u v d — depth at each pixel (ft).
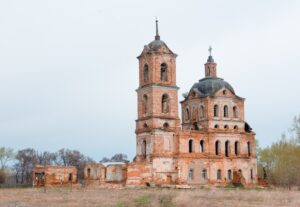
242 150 339.57
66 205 164.86
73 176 338.95
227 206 158.10
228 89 341.21
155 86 314.96
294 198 184.96
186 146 318.45
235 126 340.39
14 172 536.42
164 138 312.29
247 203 169.48
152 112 312.50
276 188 286.25
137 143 322.34
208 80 346.13
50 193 232.94
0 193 238.07
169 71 322.75
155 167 305.73
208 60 353.51
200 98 338.54
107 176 314.35
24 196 211.61
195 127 340.59
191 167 317.22
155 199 174.40
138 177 302.25
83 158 589.73
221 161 328.90
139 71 329.52
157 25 332.39
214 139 329.72
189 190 249.14
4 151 451.94
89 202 175.22
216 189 270.87
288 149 378.94
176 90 322.55
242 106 345.10
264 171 382.42
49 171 330.95
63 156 579.89
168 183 309.01
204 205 156.46
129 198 190.90
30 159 541.75
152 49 321.32
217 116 335.67
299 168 332.39
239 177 327.47
